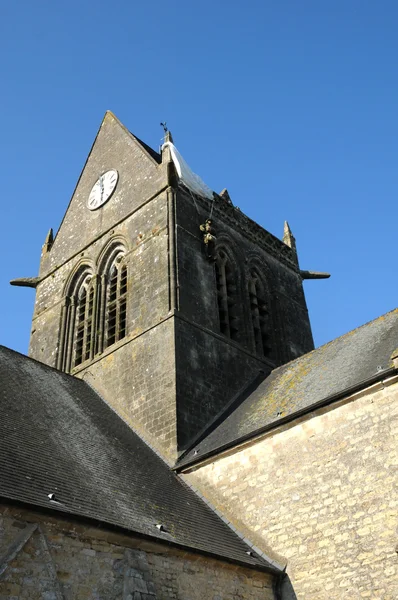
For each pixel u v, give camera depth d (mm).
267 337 31391
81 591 13352
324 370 22391
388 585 15539
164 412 23281
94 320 29469
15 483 14039
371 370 19219
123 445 21609
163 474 20812
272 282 33750
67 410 22203
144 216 29797
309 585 17031
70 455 17922
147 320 26391
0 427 17188
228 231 32281
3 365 23062
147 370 25016
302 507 18141
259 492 19375
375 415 17766
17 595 12211
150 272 27625
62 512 13633
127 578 14086
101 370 27250
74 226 34375
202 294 27562
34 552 12938
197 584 15789
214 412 24547
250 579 17188
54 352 30250
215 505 20188
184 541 16172
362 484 17172
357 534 16672
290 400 21562
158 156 33969
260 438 20125
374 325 23531
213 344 26594
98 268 30844
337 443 18234
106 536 14422
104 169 34594
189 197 30375
